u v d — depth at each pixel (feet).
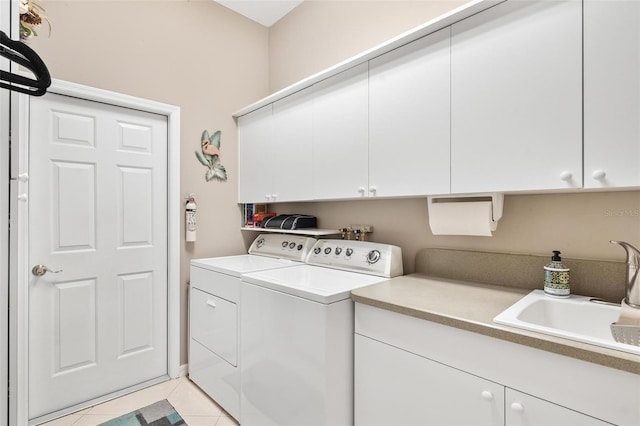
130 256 6.99
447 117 4.45
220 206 8.30
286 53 8.86
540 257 4.65
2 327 2.53
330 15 7.68
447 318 3.52
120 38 6.70
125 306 6.93
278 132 7.35
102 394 6.63
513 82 3.86
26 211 5.64
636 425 2.52
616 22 3.19
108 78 6.52
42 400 5.94
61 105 6.14
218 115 8.27
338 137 5.97
